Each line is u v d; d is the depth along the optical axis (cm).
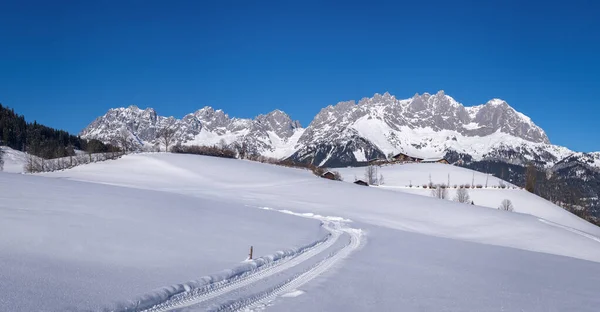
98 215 2739
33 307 1145
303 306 1452
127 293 1361
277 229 3216
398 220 5588
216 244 2339
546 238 5191
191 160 11269
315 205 6394
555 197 12812
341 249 2783
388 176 13450
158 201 4022
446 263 2542
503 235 5241
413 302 1596
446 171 14150
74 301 1230
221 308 1366
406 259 2583
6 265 1484
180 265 1805
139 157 11369
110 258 1788
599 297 1878
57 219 2420
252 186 8744
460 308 1554
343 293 1661
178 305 1352
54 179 5653
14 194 3322
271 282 1736
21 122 18100
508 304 1648
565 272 2564
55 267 1548
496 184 12412
